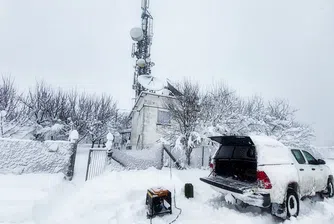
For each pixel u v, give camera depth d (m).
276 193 3.90
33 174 7.26
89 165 7.68
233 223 3.81
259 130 13.37
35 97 17.48
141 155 9.12
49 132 15.88
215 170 5.39
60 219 4.02
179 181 6.84
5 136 12.69
